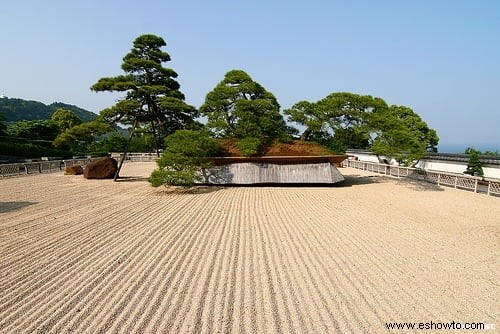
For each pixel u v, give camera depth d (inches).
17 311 177.6
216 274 225.6
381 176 836.0
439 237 316.5
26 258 256.5
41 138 1549.0
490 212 426.3
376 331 159.3
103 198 525.7
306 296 194.4
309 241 300.5
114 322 166.2
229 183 644.7
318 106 779.4
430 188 629.9
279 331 158.7
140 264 244.1
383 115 697.6
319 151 687.7
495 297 195.6
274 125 714.8
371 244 293.0
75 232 328.5
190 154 617.6
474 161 698.8
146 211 428.1
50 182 714.8
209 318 170.1
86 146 1772.9
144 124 849.5
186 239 305.7
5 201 491.5
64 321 167.5
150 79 786.8
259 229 341.1
